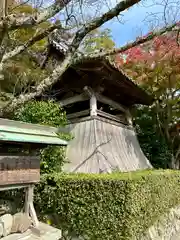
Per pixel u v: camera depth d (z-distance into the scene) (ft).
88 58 10.52
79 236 13.33
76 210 13.37
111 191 12.51
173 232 19.47
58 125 19.12
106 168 17.44
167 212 19.08
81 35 9.10
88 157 18.76
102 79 20.18
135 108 36.09
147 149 32.22
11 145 10.48
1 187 9.03
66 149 20.54
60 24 10.89
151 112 36.35
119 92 24.17
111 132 22.35
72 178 13.91
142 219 13.82
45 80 9.61
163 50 27.66
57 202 14.19
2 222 9.39
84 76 19.86
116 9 8.30
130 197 12.10
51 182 14.76
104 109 28.53
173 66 27.86
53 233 10.74
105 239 12.29
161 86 30.55
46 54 25.67
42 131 11.02
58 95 23.98
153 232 15.83
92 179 13.16
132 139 25.72
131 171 18.75
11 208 13.24
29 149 10.69
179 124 34.42
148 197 14.76
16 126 9.77
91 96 21.17
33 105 18.34
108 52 10.50
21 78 23.66
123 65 30.53
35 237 10.03
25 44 10.82
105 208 12.51
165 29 11.00
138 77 30.22
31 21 8.12
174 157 33.45
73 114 22.95
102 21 8.64
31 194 10.88
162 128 35.55
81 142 20.33
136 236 12.80
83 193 13.29
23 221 10.18
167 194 18.78
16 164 9.66
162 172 18.97
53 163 17.40
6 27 7.93
